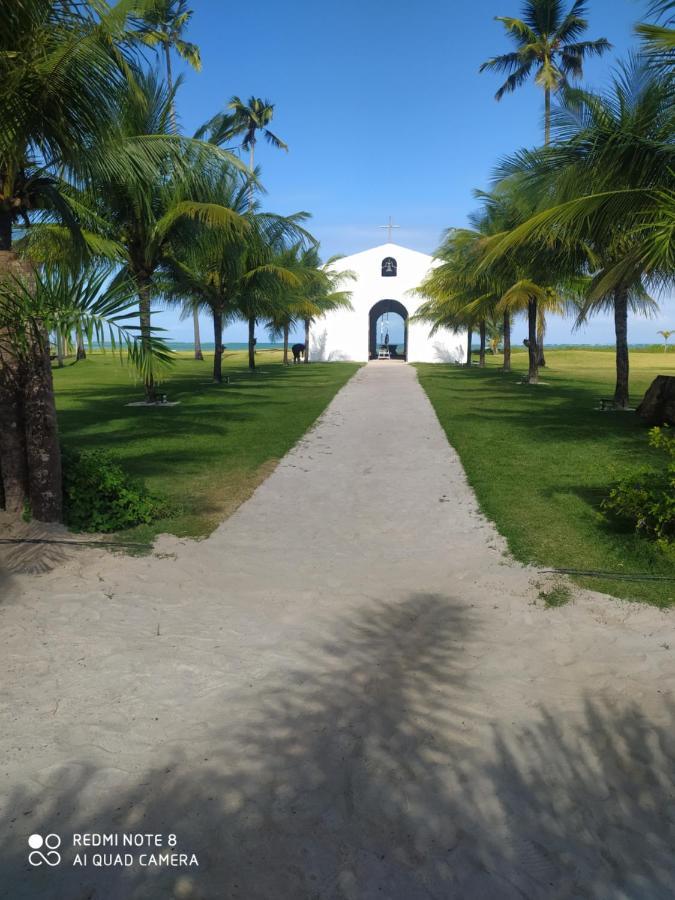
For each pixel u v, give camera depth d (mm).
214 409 17234
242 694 3590
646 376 30781
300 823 2629
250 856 2463
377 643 4246
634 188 9391
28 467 6285
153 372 6215
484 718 3387
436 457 10805
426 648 4180
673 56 7535
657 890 2336
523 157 11820
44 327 5887
